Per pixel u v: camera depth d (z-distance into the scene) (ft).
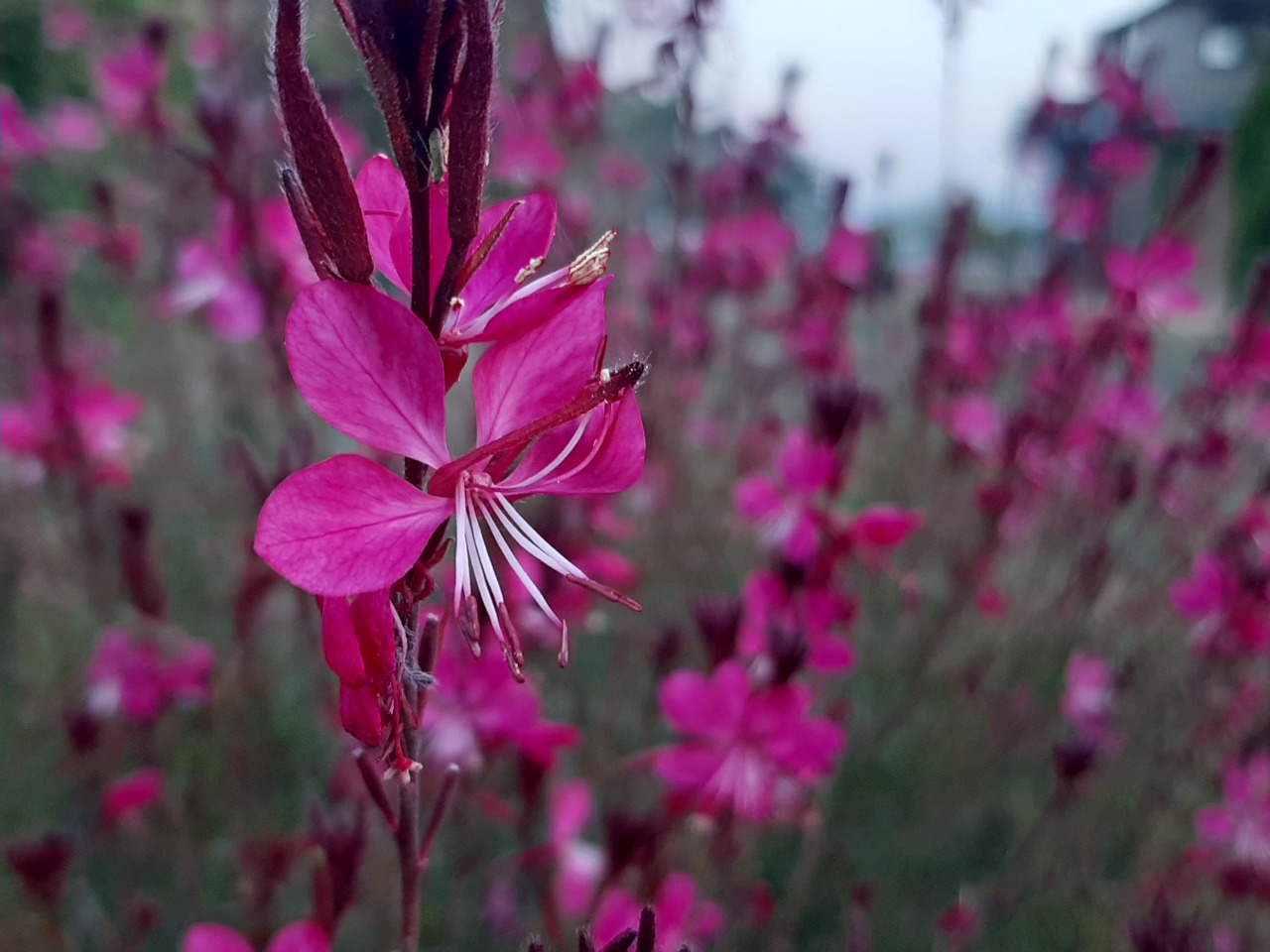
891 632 0.90
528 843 0.47
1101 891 0.73
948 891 0.76
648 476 0.84
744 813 0.48
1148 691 0.83
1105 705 0.79
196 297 0.75
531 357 0.23
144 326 1.03
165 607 0.59
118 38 1.27
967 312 0.86
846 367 0.92
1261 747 0.66
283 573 0.19
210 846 0.65
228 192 0.57
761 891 0.62
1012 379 1.03
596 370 0.23
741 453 0.92
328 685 0.57
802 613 0.53
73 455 0.68
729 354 1.13
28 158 1.05
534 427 0.21
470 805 0.57
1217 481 0.89
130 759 0.73
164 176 0.93
